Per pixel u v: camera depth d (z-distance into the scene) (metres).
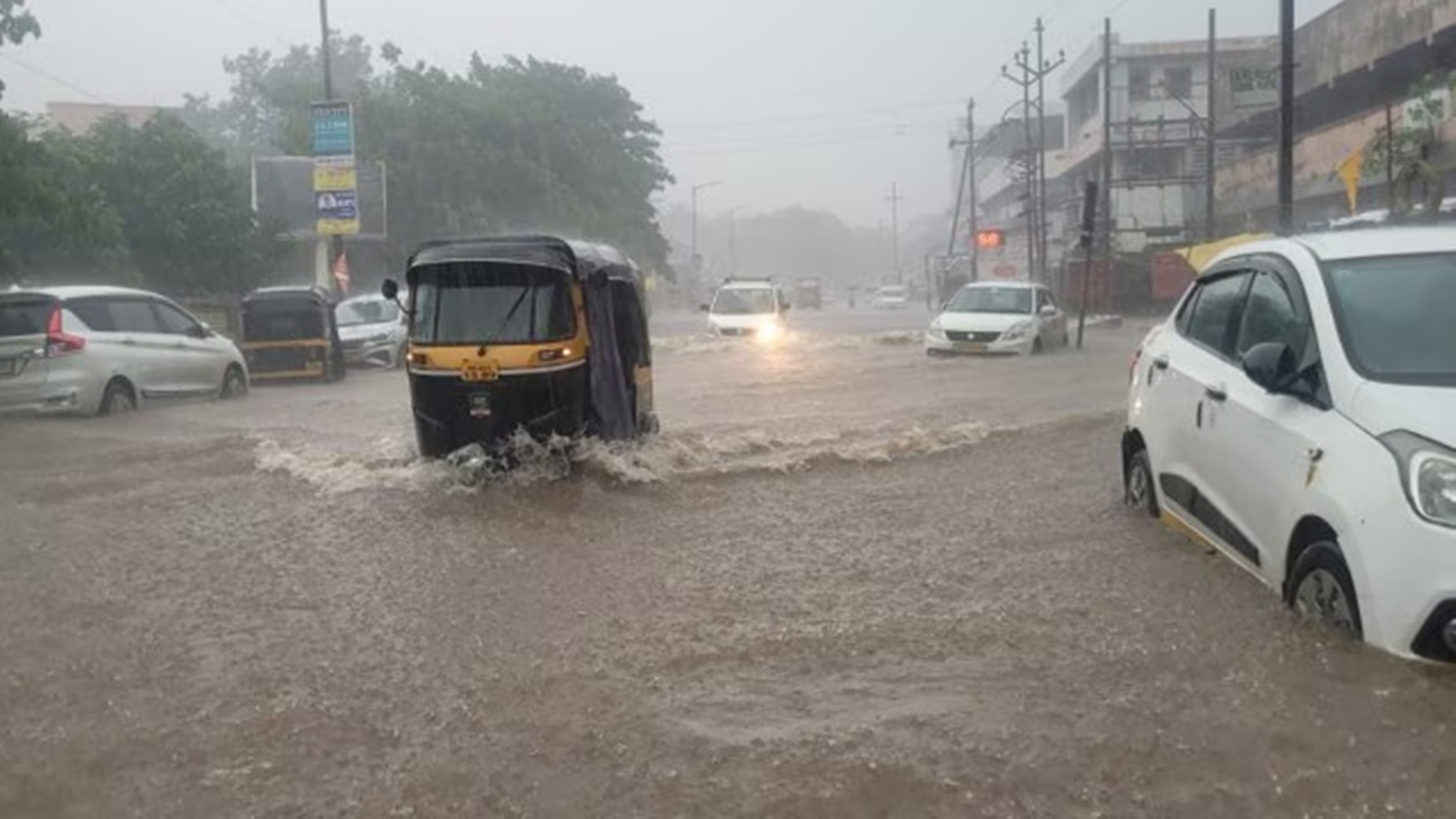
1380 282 4.94
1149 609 4.93
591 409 8.99
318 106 27.81
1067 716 3.88
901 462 9.04
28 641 4.99
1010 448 9.59
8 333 12.87
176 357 14.67
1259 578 4.93
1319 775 3.43
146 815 3.43
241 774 3.67
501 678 4.41
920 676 4.30
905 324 40.00
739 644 4.72
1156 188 45.06
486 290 8.91
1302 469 4.49
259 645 4.88
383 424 12.45
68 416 12.84
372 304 24.25
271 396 16.52
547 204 41.34
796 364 19.72
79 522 7.37
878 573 5.75
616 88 49.88
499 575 5.94
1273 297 5.39
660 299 68.88
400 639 4.92
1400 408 4.21
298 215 32.62
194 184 28.25
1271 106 21.44
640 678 4.38
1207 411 5.56
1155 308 39.31
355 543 6.71
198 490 8.40
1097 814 3.27
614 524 7.13
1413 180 20.92
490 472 8.70
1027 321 20.36
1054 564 5.76
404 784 3.56
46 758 3.81
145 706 4.23
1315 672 4.04
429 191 38.53
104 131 28.03
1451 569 3.81
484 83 44.62
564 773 3.61
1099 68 51.78
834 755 3.64
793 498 7.79
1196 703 3.94
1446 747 3.54
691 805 3.38
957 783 3.45
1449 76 24.16
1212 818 3.24
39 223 16.67
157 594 5.70
